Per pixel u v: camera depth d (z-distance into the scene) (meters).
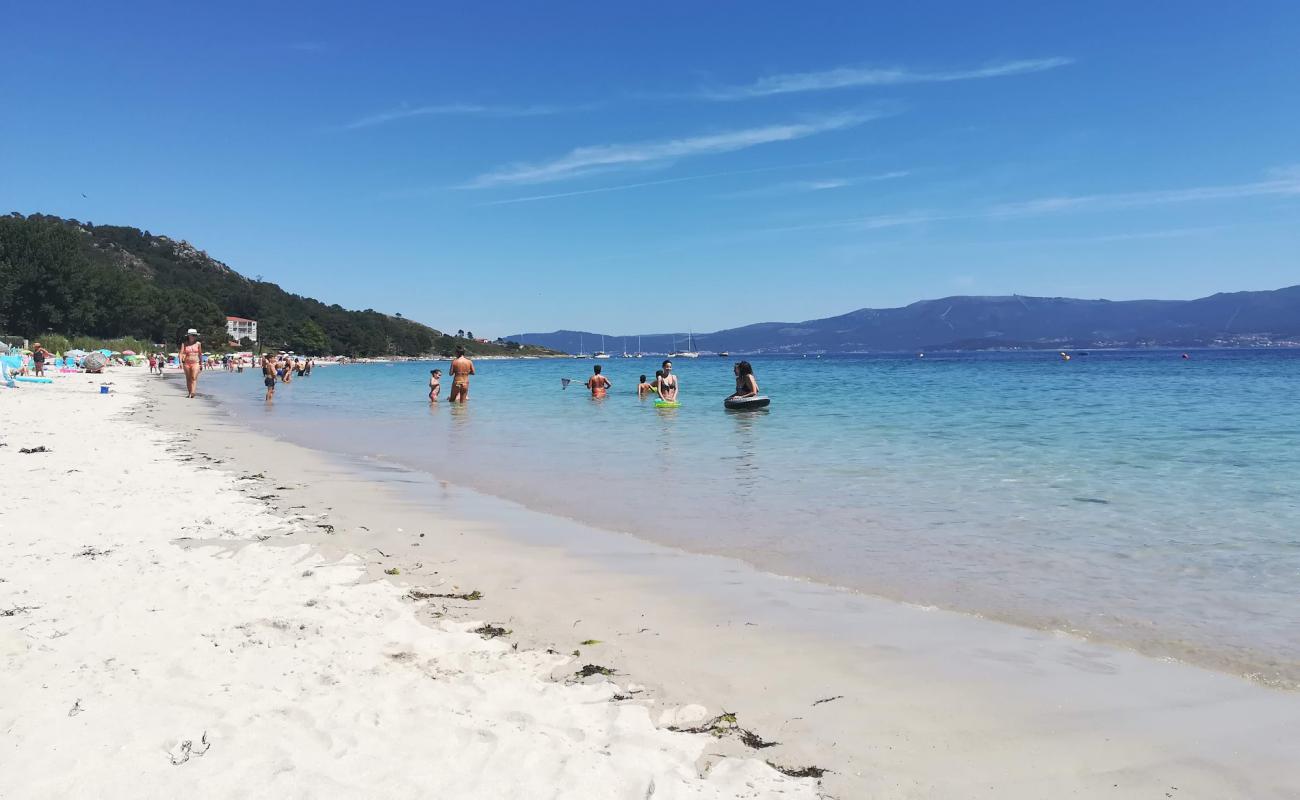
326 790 2.92
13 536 6.88
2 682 3.82
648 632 4.91
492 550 6.94
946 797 3.06
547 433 16.91
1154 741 3.54
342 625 4.86
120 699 3.68
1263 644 4.65
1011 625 5.03
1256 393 28.62
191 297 122.94
